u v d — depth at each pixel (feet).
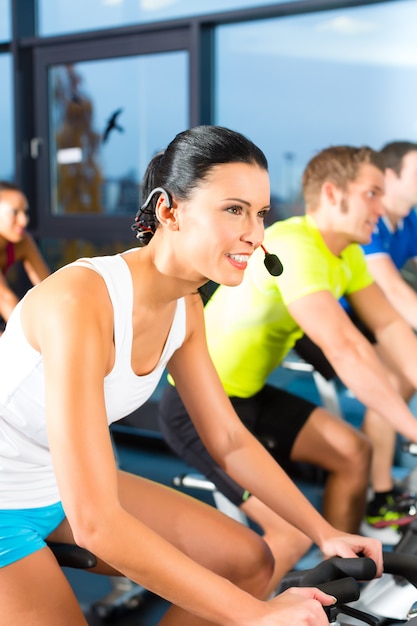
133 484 4.76
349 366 5.92
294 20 11.59
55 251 14.06
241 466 4.67
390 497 8.64
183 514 4.69
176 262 3.74
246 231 3.56
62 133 13.75
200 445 6.34
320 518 4.47
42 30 13.78
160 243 3.80
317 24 11.44
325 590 3.46
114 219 13.24
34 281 10.96
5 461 4.11
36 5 13.74
